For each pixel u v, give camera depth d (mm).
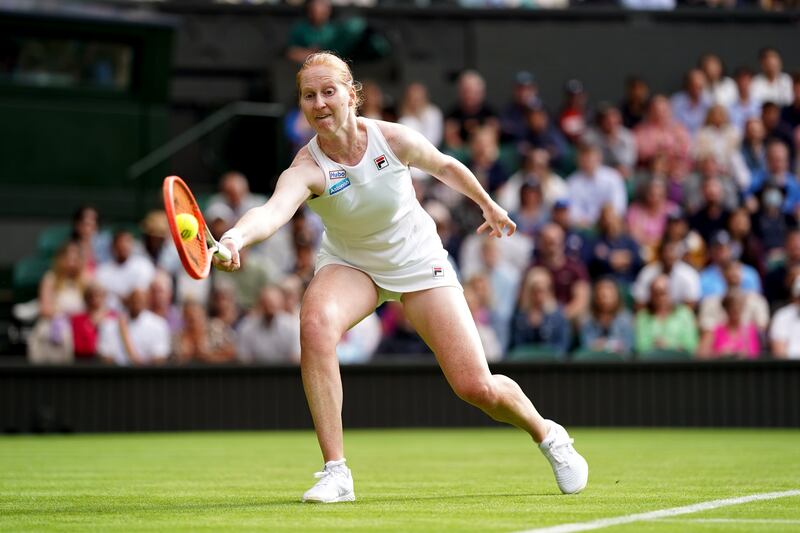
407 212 16516
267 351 40375
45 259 45812
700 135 50906
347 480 16609
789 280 44688
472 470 23875
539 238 43375
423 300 16594
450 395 40156
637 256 44969
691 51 57938
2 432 38719
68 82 49875
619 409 39719
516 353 40719
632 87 52719
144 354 40281
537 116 50406
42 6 48469
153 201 50750
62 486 20250
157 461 26953
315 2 53312
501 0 60250
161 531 13320
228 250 14672
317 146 16250
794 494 17781
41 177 49531
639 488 19000
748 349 41312
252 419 39719
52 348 39750
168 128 52031
